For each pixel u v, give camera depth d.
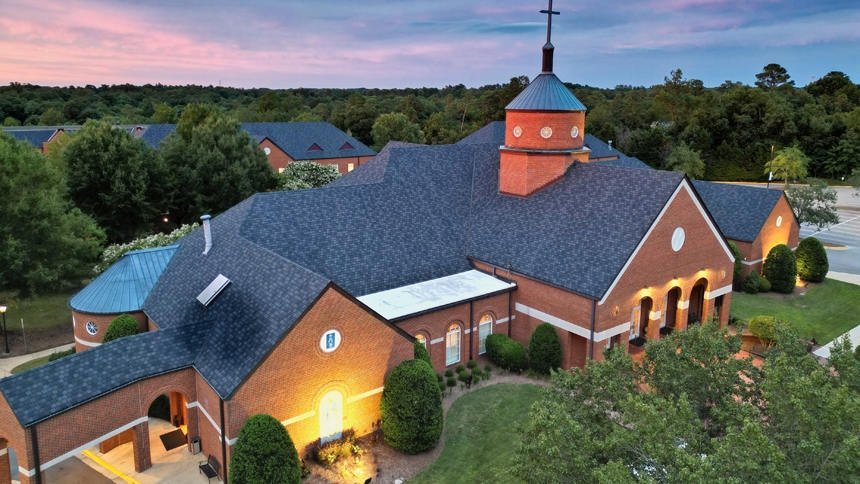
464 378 29.91
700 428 15.62
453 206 38.75
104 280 31.05
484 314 32.53
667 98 136.25
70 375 21.02
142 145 56.38
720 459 12.99
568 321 30.58
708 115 115.44
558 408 16.53
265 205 32.59
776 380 15.16
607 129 116.38
